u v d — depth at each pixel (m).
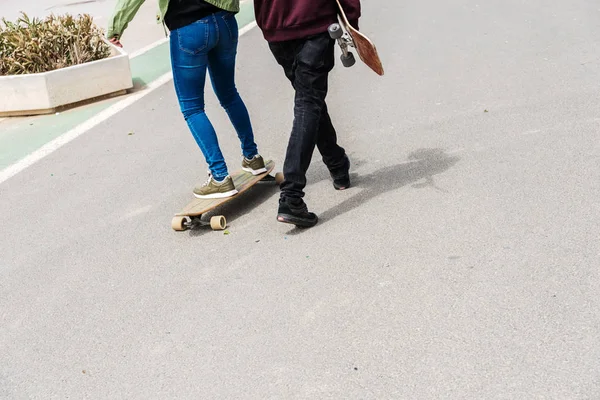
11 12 15.96
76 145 7.45
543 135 5.98
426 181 5.39
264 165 5.73
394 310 3.84
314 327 3.79
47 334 4.13
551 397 3.05
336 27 4.51
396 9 12.28
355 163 5.97
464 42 9.48
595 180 5.04
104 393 3.54
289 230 4.96
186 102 5.18
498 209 4.80
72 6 16.44
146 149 7.09
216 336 3.86
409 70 8.50
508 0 11.94
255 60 10.14
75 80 8.77
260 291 4.22
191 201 5.51
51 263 4.98
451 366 3.34
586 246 4.20
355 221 4.91
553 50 8.55
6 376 3.79
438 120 6.69
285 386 3.38
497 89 7.36
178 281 4.50
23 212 5.91
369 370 3.39
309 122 4.71
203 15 4.95
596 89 6.97
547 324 3.54
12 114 8.73
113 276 4.68
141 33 12.98
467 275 4.06
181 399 3.40
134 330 4.04
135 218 5.53
